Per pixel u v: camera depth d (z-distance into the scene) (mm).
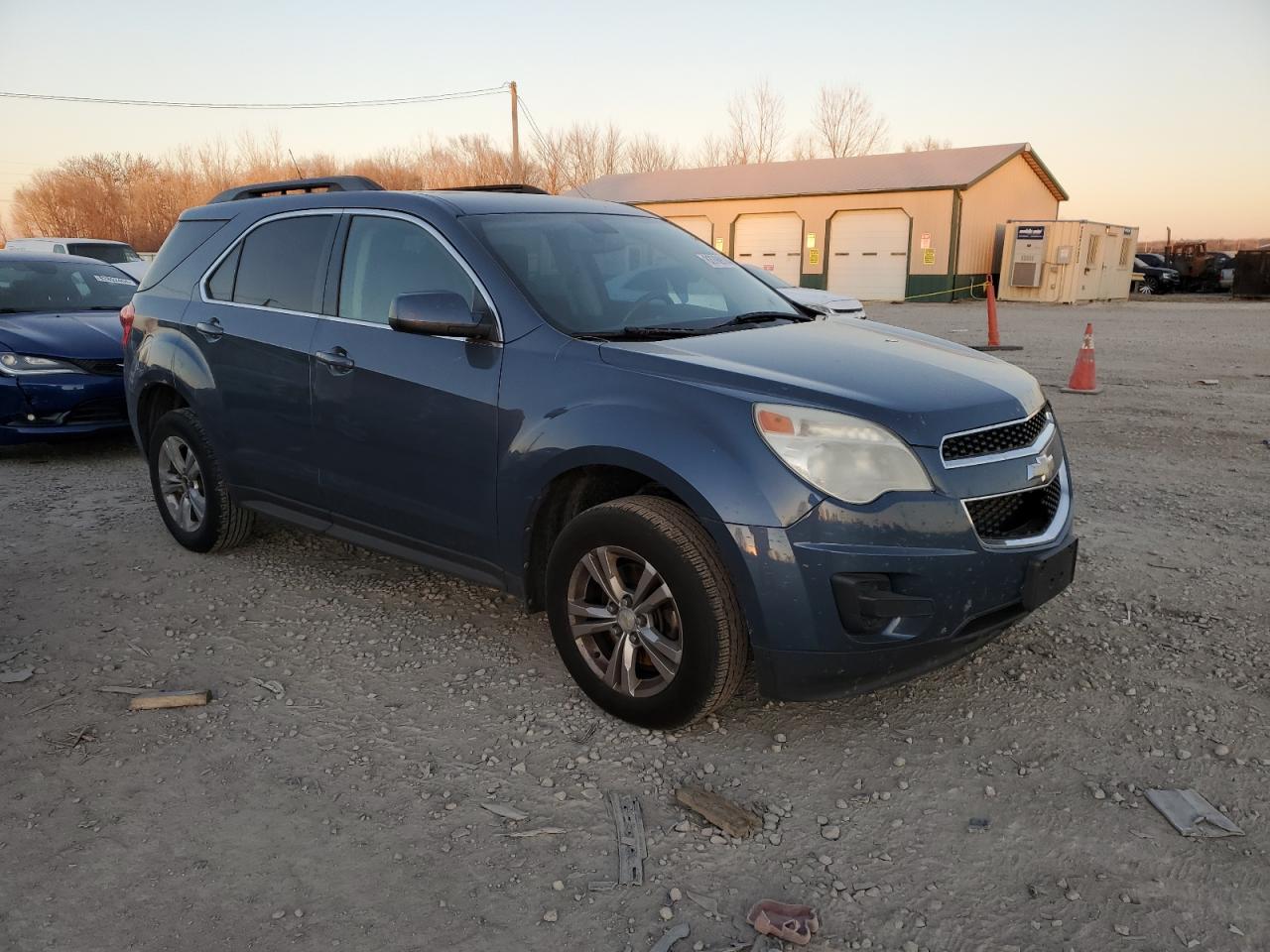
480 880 2447
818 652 2766
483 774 2918
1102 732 3117
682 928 2270
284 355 4055
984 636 2951
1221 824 2617
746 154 54188
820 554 2703
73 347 6875
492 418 3314
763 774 2906
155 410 5031
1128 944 2213
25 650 3762
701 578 2828
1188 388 10109
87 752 3031
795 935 2223
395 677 3535
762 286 4277
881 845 2576
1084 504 5668
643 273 3838
